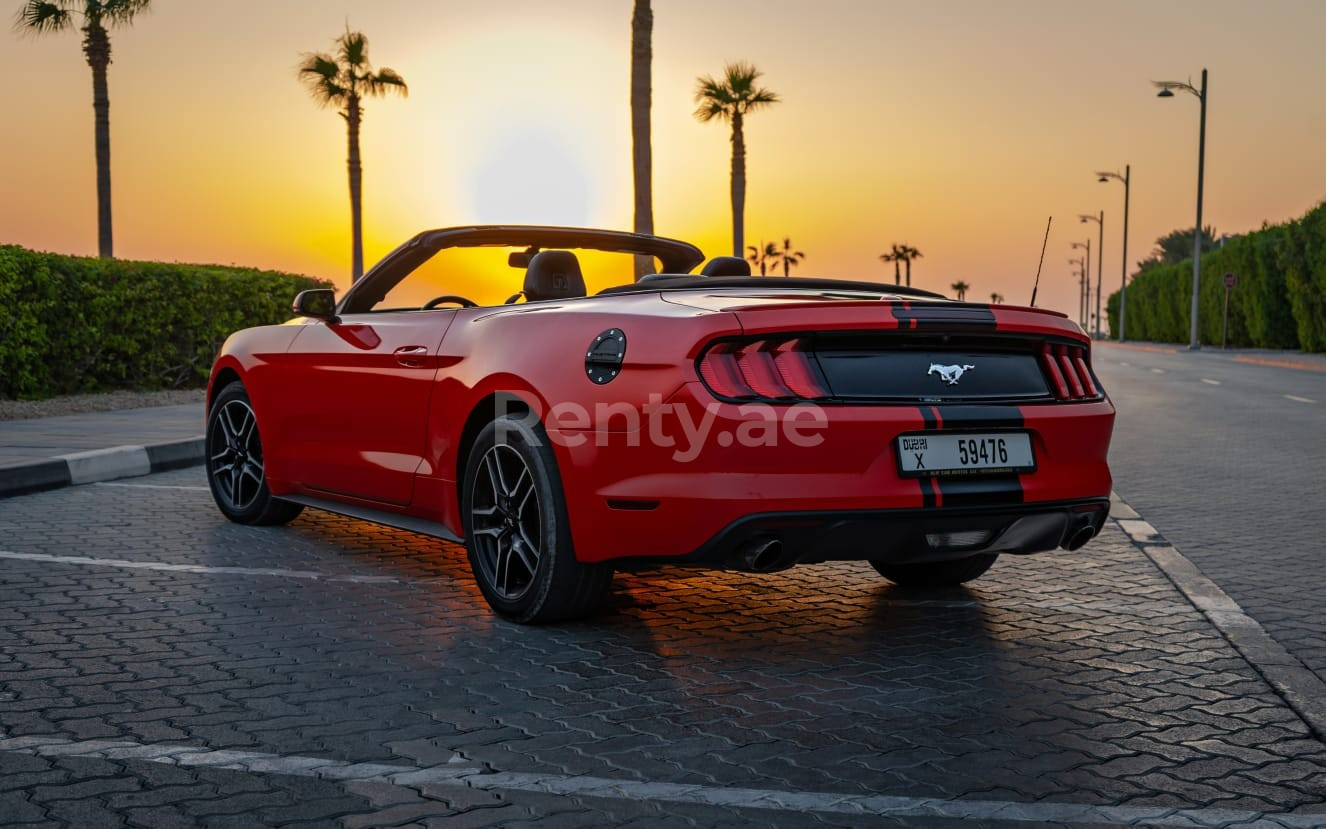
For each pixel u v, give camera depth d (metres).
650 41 19.42
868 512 3.96
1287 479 9.16
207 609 4.81
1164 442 11.94
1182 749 3.32
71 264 13.70
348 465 5.63
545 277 5.10
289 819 2.77
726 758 3.21
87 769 3.06
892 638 4.51
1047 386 4.38
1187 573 5.67
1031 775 3.12
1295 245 40.56
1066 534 4.42
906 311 4.09
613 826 2.76
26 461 8.15
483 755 3.21
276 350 6.21
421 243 5.50
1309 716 3.58
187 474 9.05
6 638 4.32
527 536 4.59
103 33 27.98
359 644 4.32
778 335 3.98
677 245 5.88
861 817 2.83
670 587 5.34
